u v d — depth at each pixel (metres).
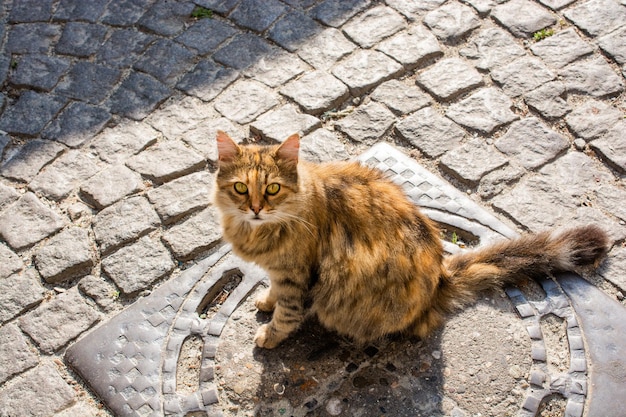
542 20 1.76
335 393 1.29
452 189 1.51
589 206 1.48
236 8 1.82
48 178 1.55
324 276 1.28
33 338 1.36
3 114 1.65
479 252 1.37
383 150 1.57
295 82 1.69
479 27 1.76
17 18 1.82
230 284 1.42
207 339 1.34
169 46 1.76
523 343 1.32
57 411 1.29
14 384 1.32
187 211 1.50
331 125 1.63
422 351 1.32
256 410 1.28
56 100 1.67
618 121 1.59
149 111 1.66
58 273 1.43
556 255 1.36
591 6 1.77
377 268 1.25
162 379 1.31
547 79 1.66
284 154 1.23
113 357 1.33
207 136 1.61
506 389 1.28
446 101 1.64
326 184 1.27
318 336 1.35
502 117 1.61
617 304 1.35
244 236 1.29
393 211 1.27
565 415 1.26
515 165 1.54
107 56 1.75
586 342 1.32
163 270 1.43
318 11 1.81
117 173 1.56
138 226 1.48
